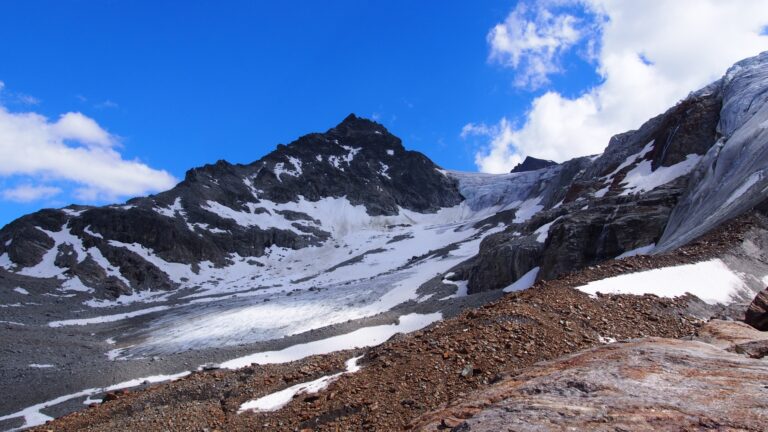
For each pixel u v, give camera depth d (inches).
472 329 735.7
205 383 826.8
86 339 2866.6
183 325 3053.6
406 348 730.8
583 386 398.0
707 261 993.5
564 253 2404.0
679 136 2898.6
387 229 7608.3
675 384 378.9
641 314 774.5
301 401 647.8
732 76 3056.1
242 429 620.7
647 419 326.6
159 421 689.0
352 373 693.9
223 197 7155.5
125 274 4854.8
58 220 5497.1
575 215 2608.3
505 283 2881.4
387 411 567.8
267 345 2166.6
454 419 410.3
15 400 1765.5
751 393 342.6
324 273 5211.6
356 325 2300.7
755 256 1035.9
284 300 3474.4
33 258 4815.5
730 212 1331.2
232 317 3073.3
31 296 4023.1
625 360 447.5
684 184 2422.5
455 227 6678.2
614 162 3678.6
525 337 687.7
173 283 5004.9
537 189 7810.0
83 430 724.7
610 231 2260.1
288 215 7352.4
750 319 664.4
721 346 538.0
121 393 911.7
